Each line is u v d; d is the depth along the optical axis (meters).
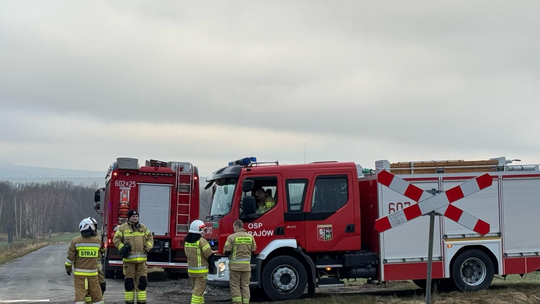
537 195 14.00
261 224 13.18
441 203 7.84
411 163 13.85
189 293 15.40
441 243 13.59
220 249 13.12
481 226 7.88
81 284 10.45
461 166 14.04
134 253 11.86
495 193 13.87
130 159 18.23
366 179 14.15
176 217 18.47
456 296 13.15
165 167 18.77
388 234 13.51
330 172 13.58
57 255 35.53
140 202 18.39
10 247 42.59
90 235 10.60
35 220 104.94
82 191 131.25
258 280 12.92
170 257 18.41
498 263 13.75
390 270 13.45
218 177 13.75
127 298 11.83
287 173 13.45
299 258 13.39
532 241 13.89
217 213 13.66
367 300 13.08
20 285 17.27
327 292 15.20
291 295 13.12
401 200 13.55
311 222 13.36
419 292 14.56
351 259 13.44
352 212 13.52
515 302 12.60
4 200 108.06
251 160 13.66
